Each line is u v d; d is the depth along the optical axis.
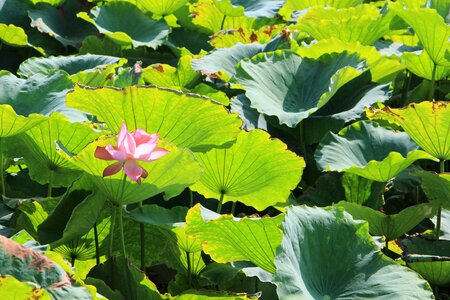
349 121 4.66
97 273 3.35
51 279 2.85
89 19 5.37
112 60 4.66
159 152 3.16
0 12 5.54
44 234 3.56
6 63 5.45
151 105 3.43
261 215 4.29
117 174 3.22
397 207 4.43
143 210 3.55
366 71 4.66
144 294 3.26
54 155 3.82
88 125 3.69
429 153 4.02
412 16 4.68
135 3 5.63
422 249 3.83
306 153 4.62
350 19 5.05
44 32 5.44
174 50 5.46
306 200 4.20
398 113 3.94
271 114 4.38
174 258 3.75
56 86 3.94
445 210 4.11
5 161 4.04
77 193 3.60
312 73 4.73
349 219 3.41
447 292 3.92
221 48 4.90
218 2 5.36
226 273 3.57
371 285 3.28
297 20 5.20
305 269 3.24
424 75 4.89
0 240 2.88
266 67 4.66
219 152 3.68
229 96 4.86
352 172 4.02
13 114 3.48
